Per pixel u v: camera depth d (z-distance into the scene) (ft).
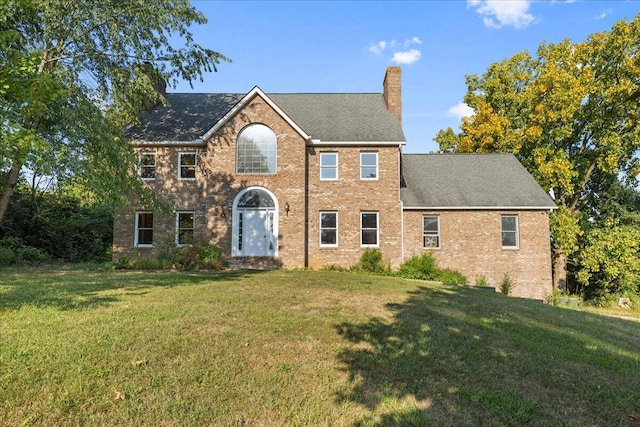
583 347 24.09
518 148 87.76
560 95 80.69
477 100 101.71
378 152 67.87
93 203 52.13
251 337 21.61
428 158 78.33
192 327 22.85
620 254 79.61
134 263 59.62
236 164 64.75
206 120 72.08
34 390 14.73
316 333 22.91
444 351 20.98
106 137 48.91
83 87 50.83
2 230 72.95
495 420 14.44
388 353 20.34
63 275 47.42
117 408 13.97
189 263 60.03
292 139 65.05
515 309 34.83
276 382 16.56
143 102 63.57
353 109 75.92
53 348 18.48
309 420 13.83
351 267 64.39
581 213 92.53
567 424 14.49
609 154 84.43
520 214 67.26
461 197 68.33
